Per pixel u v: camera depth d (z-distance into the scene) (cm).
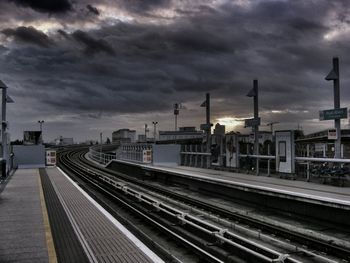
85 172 3897
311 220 1315
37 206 1358
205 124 2834
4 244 863
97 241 886
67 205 1375
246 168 2356
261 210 1572
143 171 3238
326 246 966
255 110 2305
